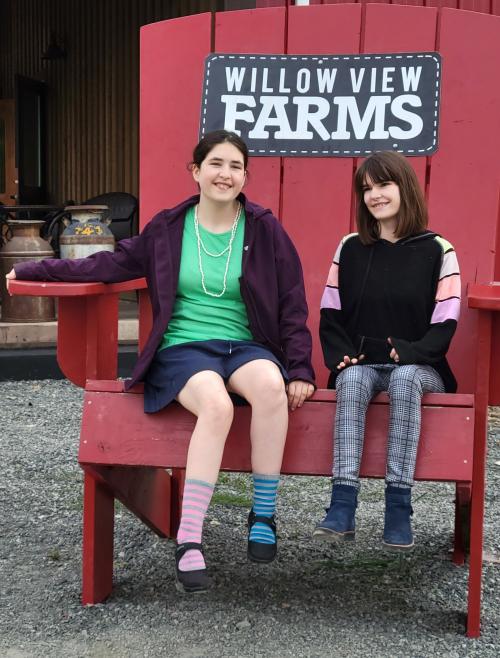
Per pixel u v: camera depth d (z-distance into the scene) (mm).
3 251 6090
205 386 2305
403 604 2570
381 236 2570
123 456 2400
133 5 9648
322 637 2352
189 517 2250
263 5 4395
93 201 8312
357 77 3010
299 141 3033
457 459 2291
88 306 2572
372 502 3525
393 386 2328
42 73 11953
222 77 3070
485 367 2381
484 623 2447
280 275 2525
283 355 2545
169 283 2500
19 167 11180
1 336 5980
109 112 10281
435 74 2957
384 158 2506
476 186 2936
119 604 2557
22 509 3395
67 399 5352
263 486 2342
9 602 2561
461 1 4805
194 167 2549
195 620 2447
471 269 2930
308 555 2953
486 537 3127
